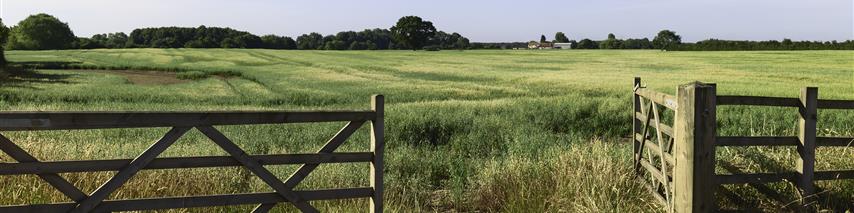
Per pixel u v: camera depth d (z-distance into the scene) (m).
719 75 35.84
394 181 6.93
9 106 18.48
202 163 3.87
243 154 3.95
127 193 5.42
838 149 6.64
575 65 52.12
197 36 142.88
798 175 5.66
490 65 52.84
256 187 6.08
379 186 4.30
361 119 4.20
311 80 35.53
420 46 131.88
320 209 5.39
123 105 19.73
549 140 10.59
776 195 5.79
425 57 70.94
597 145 7.45
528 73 40.34
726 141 5.42
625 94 22.50
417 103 19.11
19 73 42.16
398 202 6.05
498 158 8.80
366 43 139.62
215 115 3.82
